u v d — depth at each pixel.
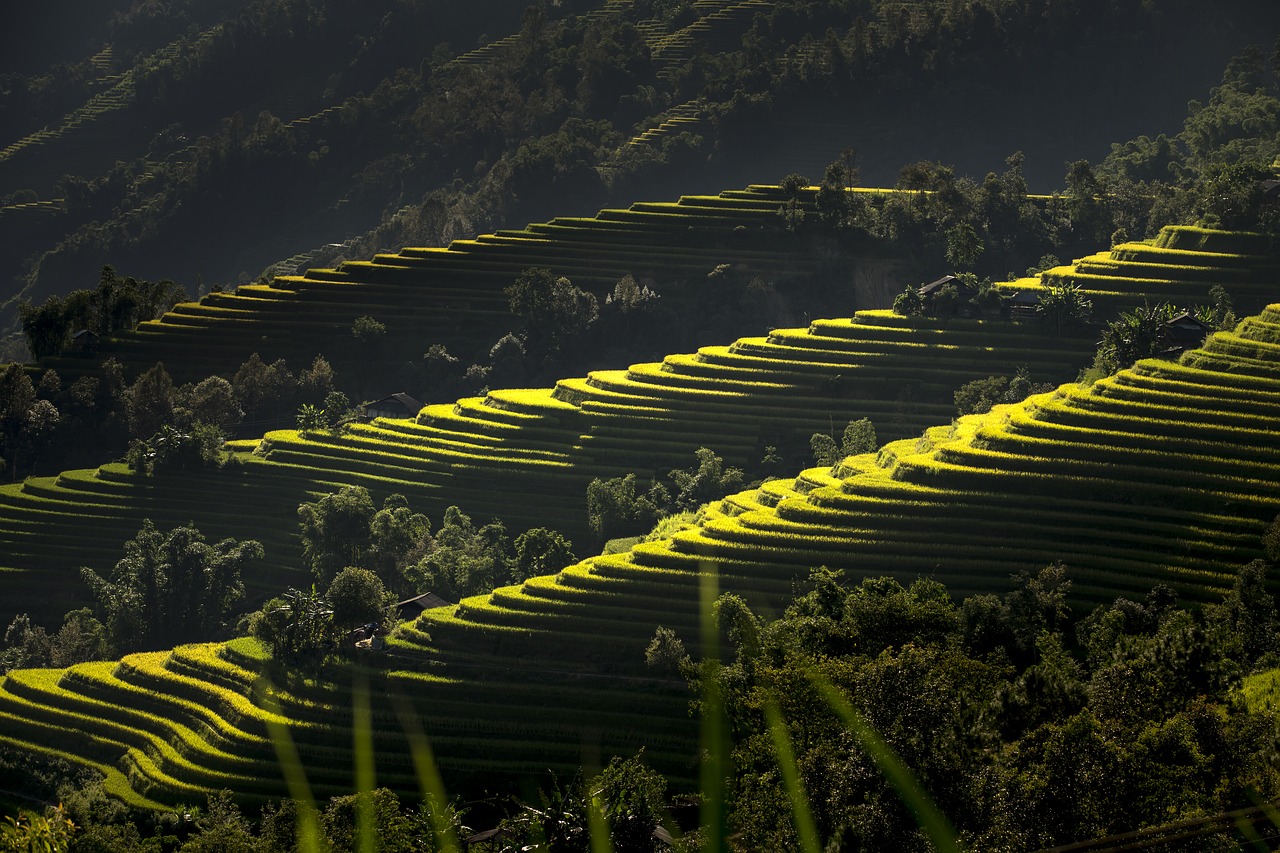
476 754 113.62
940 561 123.94
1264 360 146.50
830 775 54.41
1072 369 192.38
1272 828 47.78
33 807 119.00
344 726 119.94
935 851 49.56
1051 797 55.34
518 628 128.62
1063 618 104.62
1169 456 130.88
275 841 76.25
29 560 184.50
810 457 188.25
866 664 68.88
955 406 189.50
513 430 199.00
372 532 170.25
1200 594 111.12
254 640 140.12
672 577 130.75
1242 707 67.19
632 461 190.25
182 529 166.75
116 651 160.62
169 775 119.69
